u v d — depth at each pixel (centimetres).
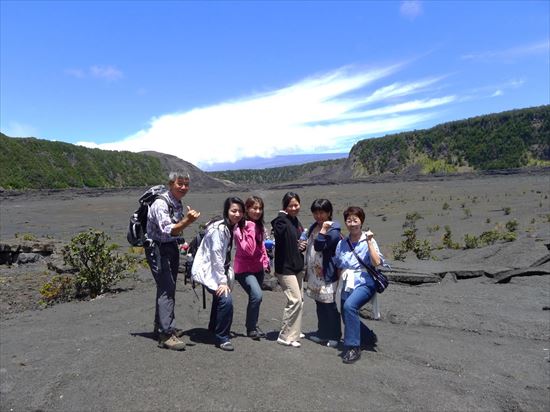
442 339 681
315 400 410
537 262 1170
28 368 477
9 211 4597
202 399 399
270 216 3991
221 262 521
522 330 715
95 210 4712
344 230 2580
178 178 516
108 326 650
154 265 513
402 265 1261
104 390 414
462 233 2348
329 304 600
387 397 434
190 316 708
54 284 863
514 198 4097
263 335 599
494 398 455
